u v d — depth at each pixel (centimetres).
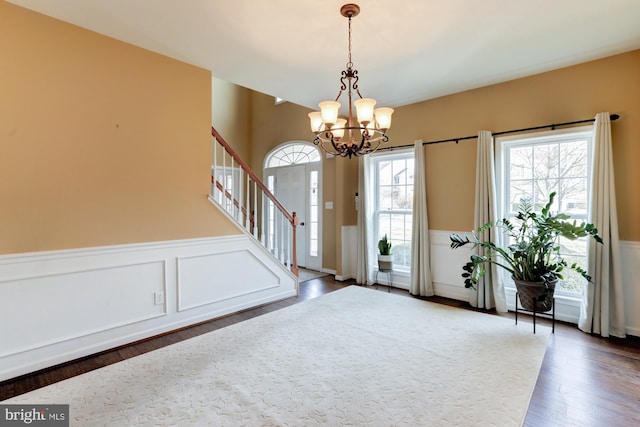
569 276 329
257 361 238
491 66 318
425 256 411
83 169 250
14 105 221
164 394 197
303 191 582
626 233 289
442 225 407
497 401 188
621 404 186
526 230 336
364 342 269
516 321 313
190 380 212
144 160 283
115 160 266
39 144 230
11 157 220
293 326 305
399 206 462
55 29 237
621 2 217
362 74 336
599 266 288
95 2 217
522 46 278
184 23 243
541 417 176
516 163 360
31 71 227
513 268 315
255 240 368
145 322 282
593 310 291
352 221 505
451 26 247
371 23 242
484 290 358
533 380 211
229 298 344
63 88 241
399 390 200
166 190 297
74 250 244
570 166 327
